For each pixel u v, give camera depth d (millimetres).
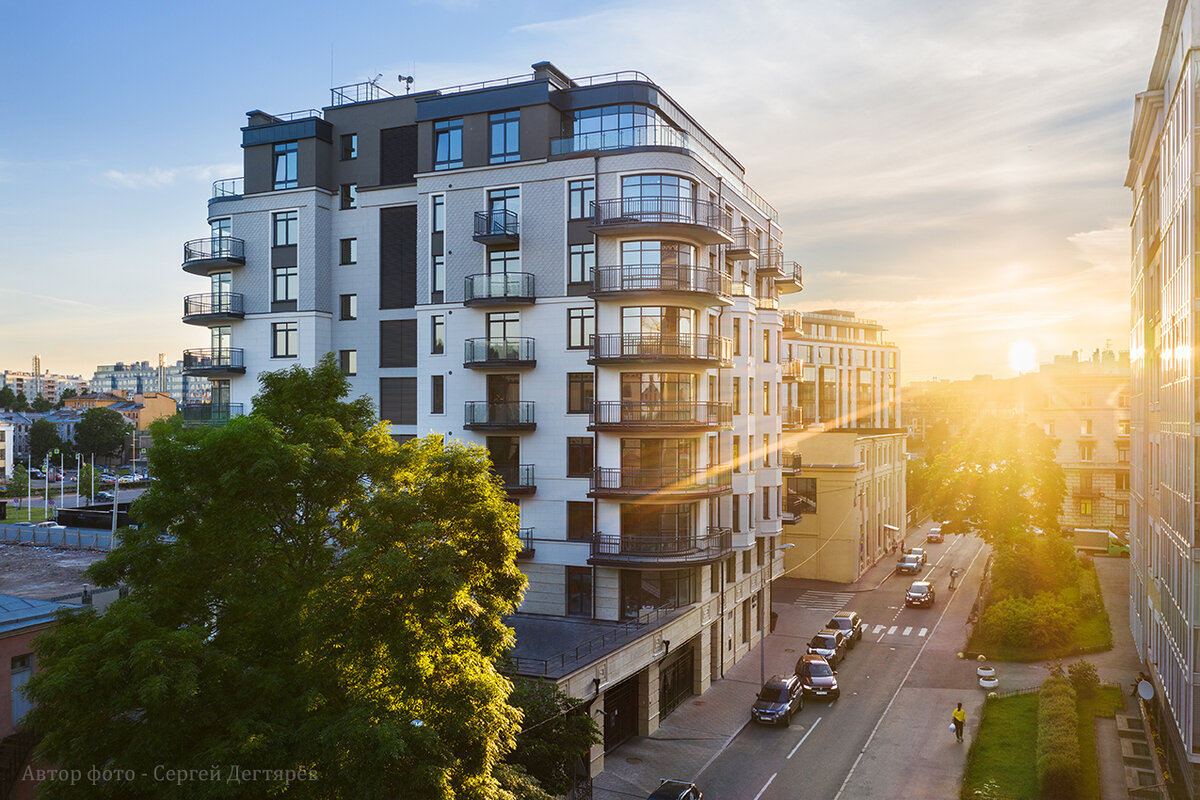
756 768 29344
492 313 38094
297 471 16547
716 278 37906
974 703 35844
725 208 41375
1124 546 68938
